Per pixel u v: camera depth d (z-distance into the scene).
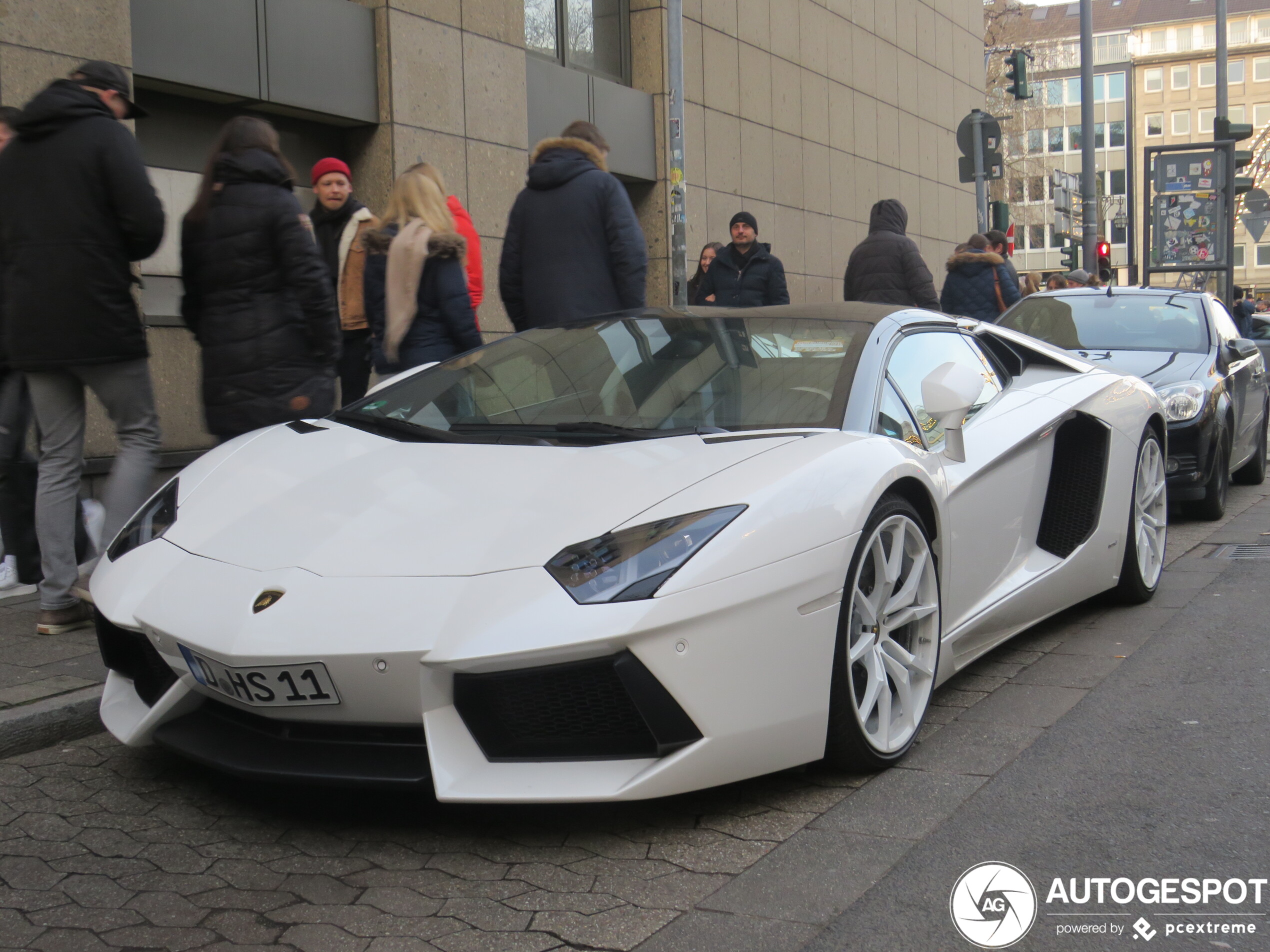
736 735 2.58
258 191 4.13
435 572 2.59
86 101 4.00
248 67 7.60
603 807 2.79
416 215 4.95
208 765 2.73
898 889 2.33
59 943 2.21
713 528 2.62
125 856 2.61
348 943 2.19
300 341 4.25
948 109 18.83
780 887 2.35
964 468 3.52
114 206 4.03
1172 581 5.17
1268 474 9.40
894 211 8.48
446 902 2.35
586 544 2.60
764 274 8.43
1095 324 7.67
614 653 2.46
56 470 4.21
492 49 9.38
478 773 2.52
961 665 3.51
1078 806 2.70
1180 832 2.54
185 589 2.79
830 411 3.21
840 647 2.80
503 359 3.82
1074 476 4.28
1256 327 19.11
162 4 7.06
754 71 13.38
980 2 20.09
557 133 10.53
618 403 3.38
